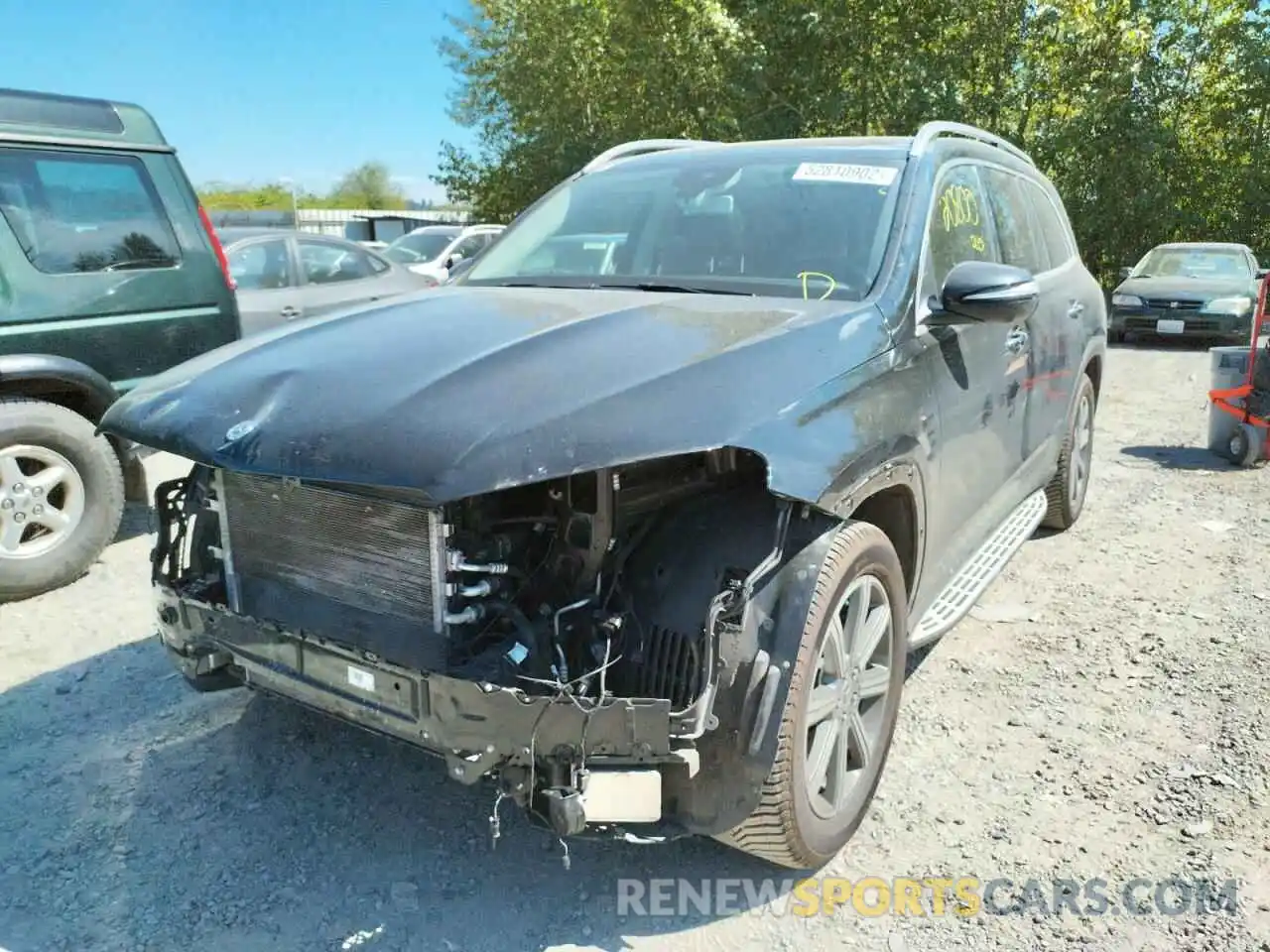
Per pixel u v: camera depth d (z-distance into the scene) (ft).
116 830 10.08
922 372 10.61
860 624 9.37
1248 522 19.94
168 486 10.18
